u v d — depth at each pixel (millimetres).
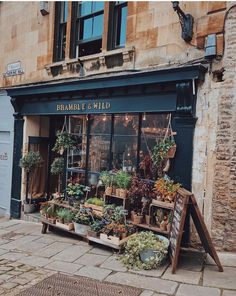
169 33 6719
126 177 6969
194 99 6215
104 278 5105
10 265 5707
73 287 4816
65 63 8586
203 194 6070
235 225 5852
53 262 5816
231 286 4777
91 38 8547
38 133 9906
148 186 6664
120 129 7656
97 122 8156
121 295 4535
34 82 9398
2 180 10367
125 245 6020
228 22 5961
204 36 6215
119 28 7914
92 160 8250
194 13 6359
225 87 5953
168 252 5703
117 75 7035
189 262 5625
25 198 9617
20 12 10148
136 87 7043
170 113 6645
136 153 7305
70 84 8086
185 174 6246
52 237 7391
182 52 6520
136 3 7273
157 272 5266
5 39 10625
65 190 8297
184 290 4645
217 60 6043
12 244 6949
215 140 6012
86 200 7684
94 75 7934
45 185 10070
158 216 6262
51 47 9109
